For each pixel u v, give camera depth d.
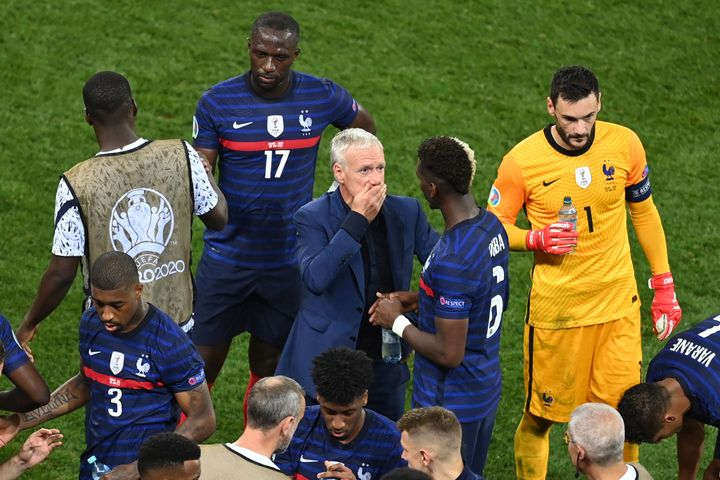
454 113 43.53
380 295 23.17
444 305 21.39
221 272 27.84
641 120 44.19
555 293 25.94
